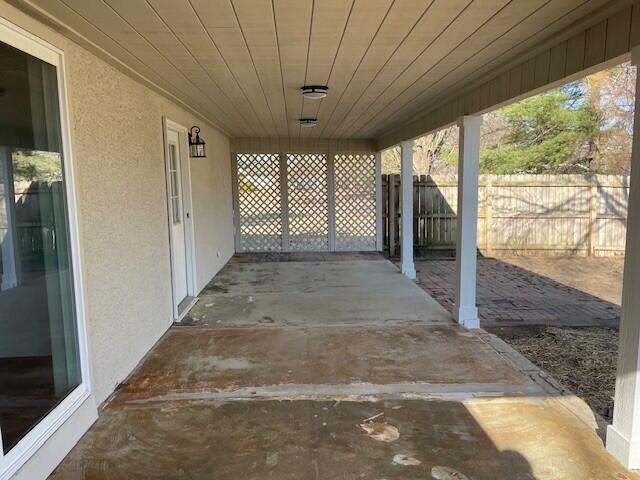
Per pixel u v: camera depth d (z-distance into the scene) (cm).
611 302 589
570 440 255
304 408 292
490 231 949
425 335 430
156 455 243
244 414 285
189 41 282
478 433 263
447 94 455
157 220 425
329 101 498
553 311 547
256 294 595
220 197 779
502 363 364
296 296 583
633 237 222
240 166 932
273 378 337
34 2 218
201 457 240
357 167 948
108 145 316
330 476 224
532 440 255
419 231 962
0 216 208
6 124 213
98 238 298
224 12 237
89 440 257
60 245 257
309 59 331
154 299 413
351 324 464
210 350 395
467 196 451
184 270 557
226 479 223
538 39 285
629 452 228
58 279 254
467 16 248
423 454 242
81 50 279
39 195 238
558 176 932
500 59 330
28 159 229
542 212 942
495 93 380
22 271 221
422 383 328
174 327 458
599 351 414
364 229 971
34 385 226
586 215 940
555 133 1340
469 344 406
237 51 307
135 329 363
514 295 627
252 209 948
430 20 252
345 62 340
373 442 254
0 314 203
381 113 579
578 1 227
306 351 390
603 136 1298
